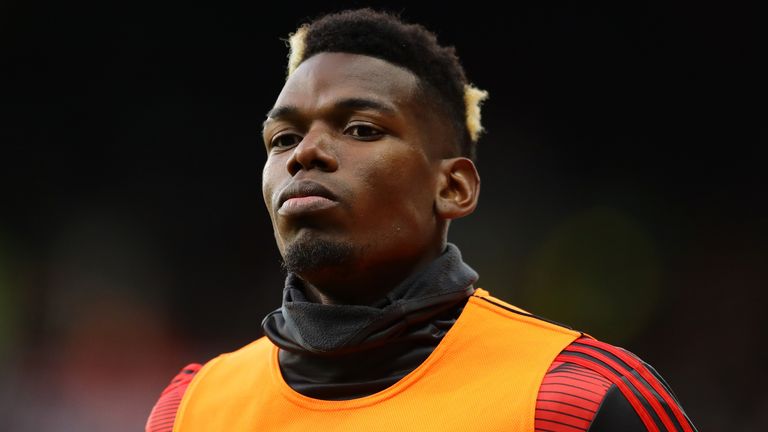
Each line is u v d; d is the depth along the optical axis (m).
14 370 42.56
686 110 45.56
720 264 43.44
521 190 45.38
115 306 46.28
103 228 47.62
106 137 47.91
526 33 44.38
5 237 46.88
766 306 41.09
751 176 45.12
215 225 48.25
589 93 45.78
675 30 43.34
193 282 47.47
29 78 46.56
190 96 47.56
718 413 38.16
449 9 43.59
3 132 47.34
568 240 44.22
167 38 45.91
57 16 44.59
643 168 45.91
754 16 41.91
